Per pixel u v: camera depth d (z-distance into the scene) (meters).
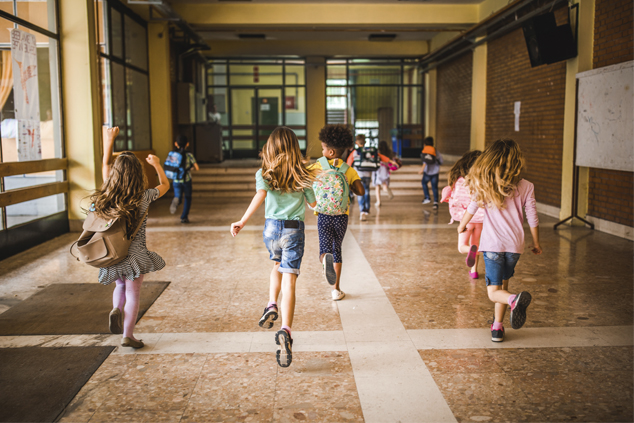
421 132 18.56
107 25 9.81
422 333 3.81
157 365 3.29
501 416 2.67
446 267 5.76
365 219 9.17
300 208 3.35
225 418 2.67
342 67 18.20
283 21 12.23
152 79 12.77
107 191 3.27
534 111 9.85
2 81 6.39
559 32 7.89
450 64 15.87
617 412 2.69
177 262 6.02
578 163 7.85
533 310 4.30
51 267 5.81
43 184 7.28
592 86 7.40
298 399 2.86
